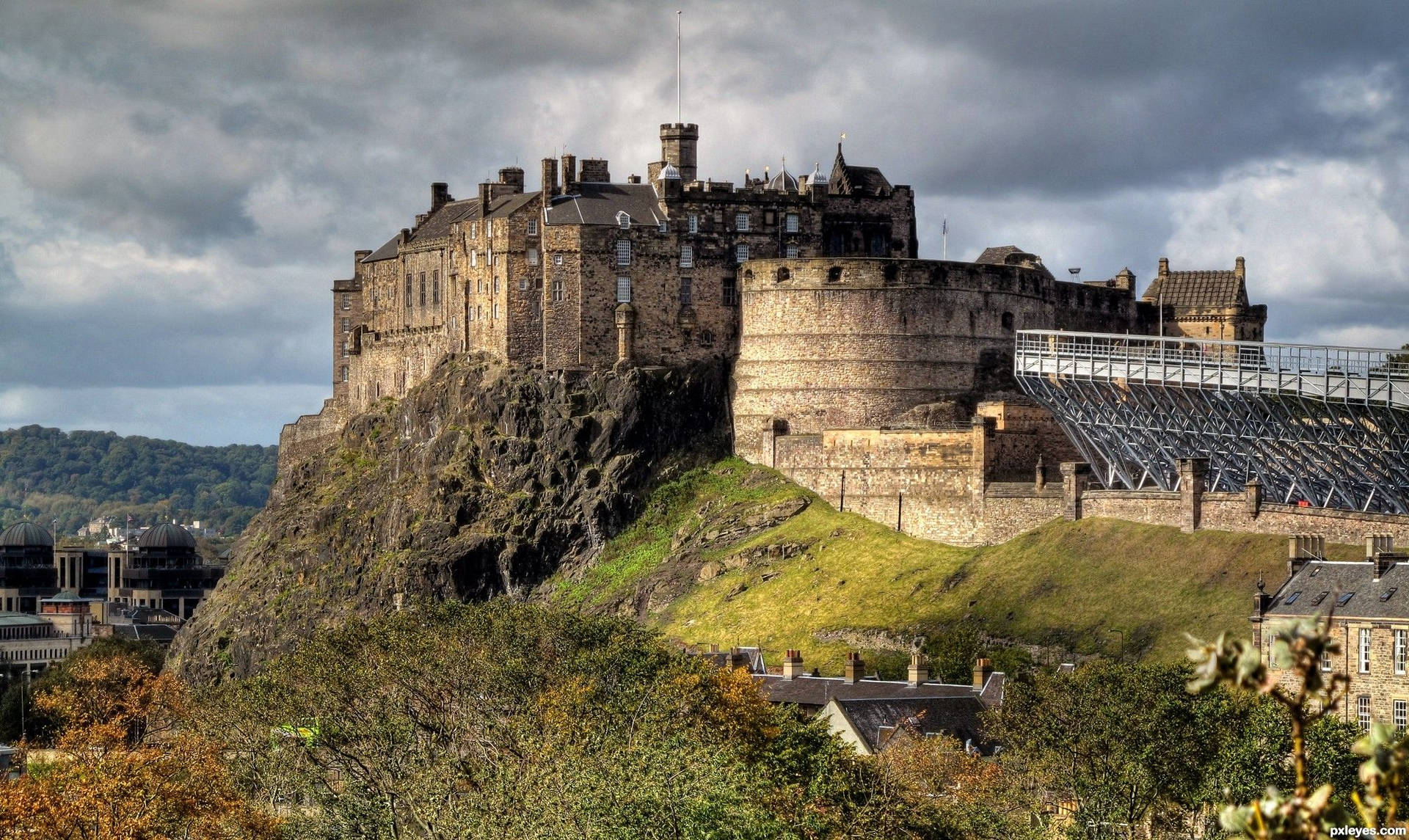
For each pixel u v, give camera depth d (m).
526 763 119.69
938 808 118.69
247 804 131.00
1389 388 172.62
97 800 118.56
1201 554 179.88
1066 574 188.00
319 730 145.25
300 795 139.50
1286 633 35.50
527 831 104.81
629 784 104.94
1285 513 177.00
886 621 194.12
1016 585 190.12
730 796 103.06
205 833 122.62
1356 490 181.62
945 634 187.25
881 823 113.56
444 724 140.12
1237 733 120.19
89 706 197.88
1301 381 179.88
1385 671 136.50
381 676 150.25
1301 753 35.34
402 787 124.31
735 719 136.62
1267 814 35.16
